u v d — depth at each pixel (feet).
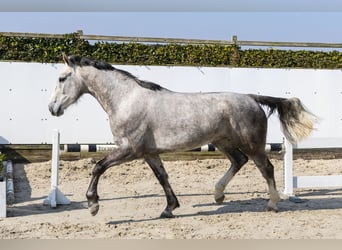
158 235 19.13
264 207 24.89
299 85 43.09
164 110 21.62
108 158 21.36
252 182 32.76
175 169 37.52
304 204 25.95
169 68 41.32
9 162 36.65
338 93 43.57
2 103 38.78
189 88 41.70
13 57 39.55
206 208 24.70
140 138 21.38
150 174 35.29
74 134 39.81
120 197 27.68
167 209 22.58
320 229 20.12
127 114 21.22
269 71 42.65
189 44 42.55
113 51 41.19
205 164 39.34
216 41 42.86
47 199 25.55
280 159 42.29
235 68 42.22
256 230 19.92
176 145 21.77
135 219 22.25
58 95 22.13
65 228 20.38
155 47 42.06
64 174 34.71
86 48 40.75
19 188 30.17
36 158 39.19
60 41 40.37
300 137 23.57
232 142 22.81
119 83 21.80
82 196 27.96
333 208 24.81
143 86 21.95
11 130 38.91
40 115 39.37
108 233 19.53
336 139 28.81
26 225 20.86
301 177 28.22
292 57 43.98
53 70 39.60
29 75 39.19
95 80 21.84
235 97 22.68
